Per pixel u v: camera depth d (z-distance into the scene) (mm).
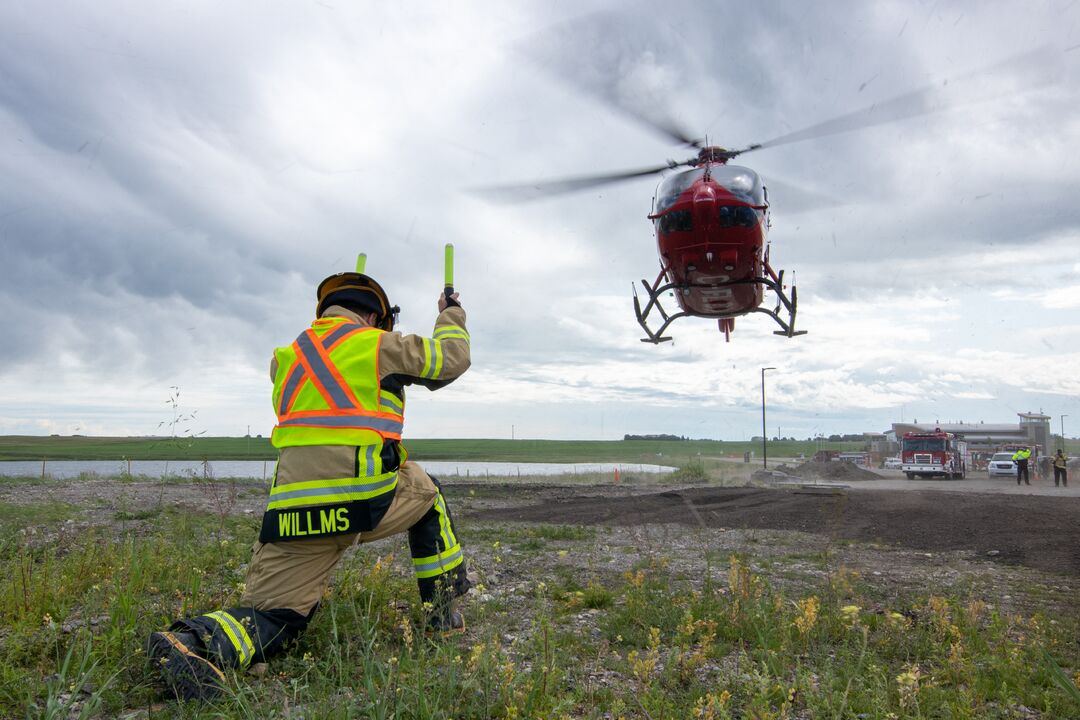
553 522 11031
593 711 2709
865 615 4336
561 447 167875
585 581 5617
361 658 3115
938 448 42812
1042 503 14172
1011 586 5828
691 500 15773
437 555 3766
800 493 18156
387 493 3307
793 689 2701
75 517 9492
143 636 3445
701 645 3365
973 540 8977
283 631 3184
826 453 49688
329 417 3246
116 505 11297
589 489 21734
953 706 2705
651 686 2934
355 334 3408
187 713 2637
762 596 4586
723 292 12398
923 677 3189
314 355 3361
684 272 12039
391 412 3396
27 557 5273
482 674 2865
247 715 2502
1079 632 4180
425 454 127312
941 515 11672
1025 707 2982
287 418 3305
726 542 8633
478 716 2670
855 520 11227
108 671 3035
